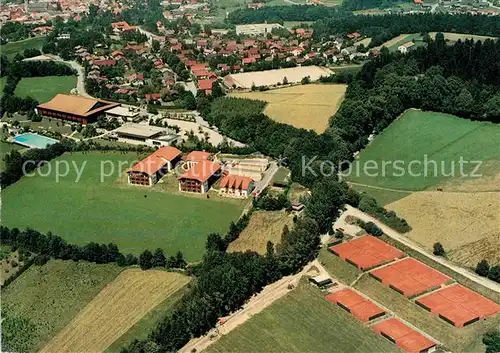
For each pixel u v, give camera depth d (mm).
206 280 173500
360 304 178250
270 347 161750
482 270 190000
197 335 167125
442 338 165750
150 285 185125
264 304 179625
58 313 175250
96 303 179000
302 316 174000
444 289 185250
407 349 160125
